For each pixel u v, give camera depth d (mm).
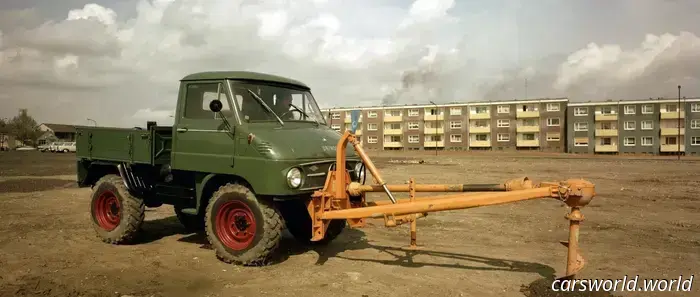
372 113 100500
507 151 85250
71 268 5871
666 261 6469
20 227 8641
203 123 6379
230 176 6203
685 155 72000
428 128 94812
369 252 6922
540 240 7875
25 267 5891
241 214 6004
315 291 5070
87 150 7801
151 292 4984
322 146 6211
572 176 24641
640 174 26375
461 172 27844
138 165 7254
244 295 4918
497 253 6891
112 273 5668
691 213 11078
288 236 8094
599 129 79188
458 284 5363
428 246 7352
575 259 4949
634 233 8539
